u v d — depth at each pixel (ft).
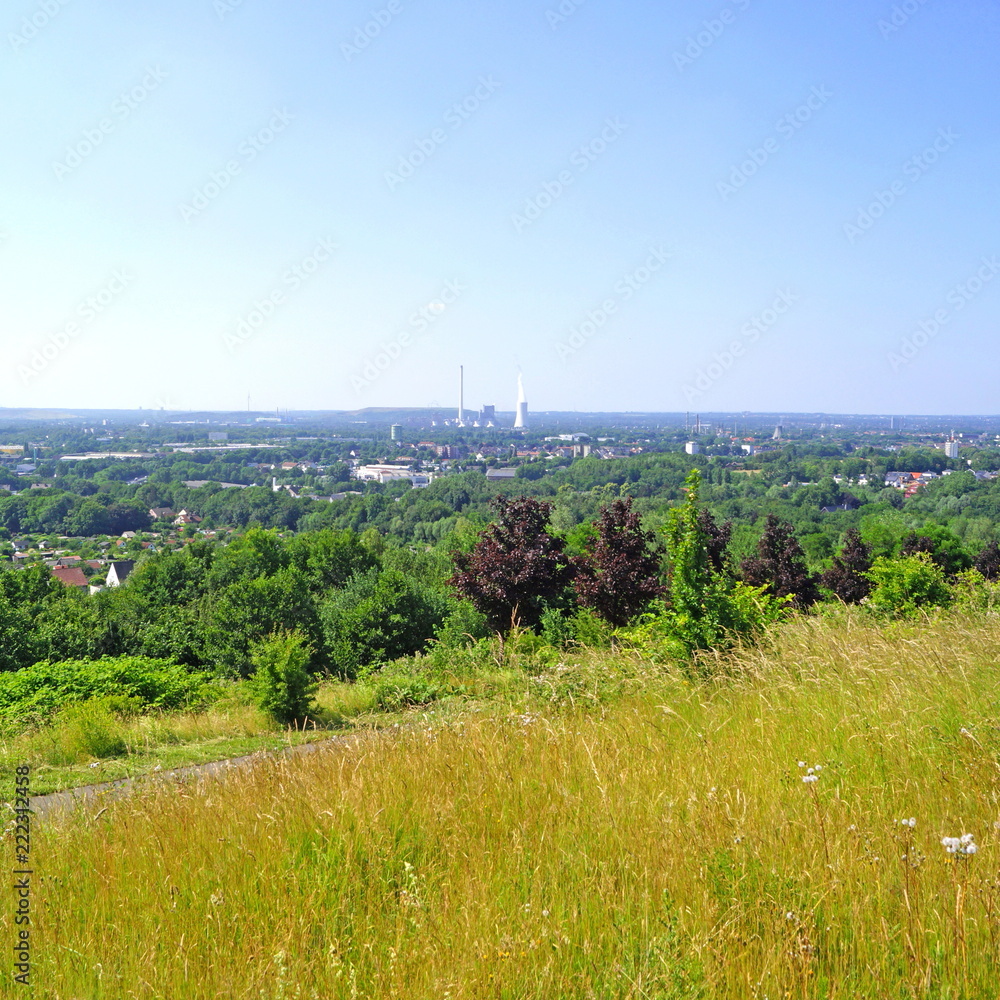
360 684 44.96
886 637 26.43
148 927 10.84
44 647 74.49
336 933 10.41
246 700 43.70
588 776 15.35
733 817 12.33
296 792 15.79
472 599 53.93
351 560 118.73
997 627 26.96
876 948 9.09
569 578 52.31
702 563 30.42
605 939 9.71
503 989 8.80
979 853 10.73
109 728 33.27
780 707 19.85
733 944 9.25
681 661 28.07
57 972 9.92
